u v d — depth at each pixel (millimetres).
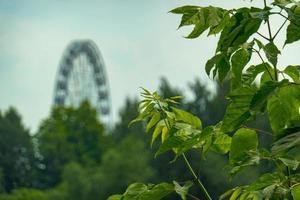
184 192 5332
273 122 4961
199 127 5770
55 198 105125
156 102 5902
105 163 92000
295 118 4723
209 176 61062
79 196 96062
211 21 4973
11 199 119062
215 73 4992
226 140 5492
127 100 130375
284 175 4949
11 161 141250
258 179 4965
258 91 4617
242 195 5336
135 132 110188
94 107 152750
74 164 102500
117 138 132250
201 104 94000
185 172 67438
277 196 4844
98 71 153000
